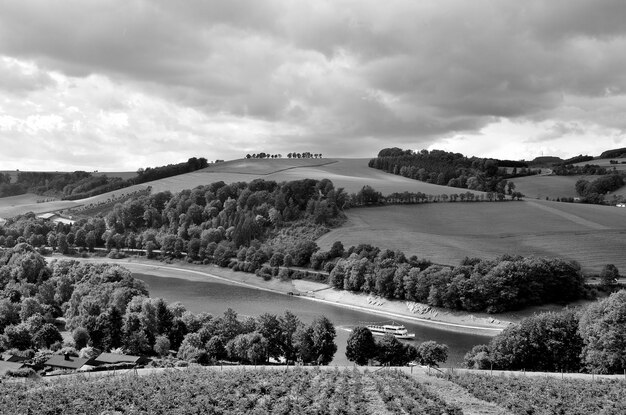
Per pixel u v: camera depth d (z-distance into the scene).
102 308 161.75
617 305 111.81
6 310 163.12
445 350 127.88
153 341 144.25
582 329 118.50
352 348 131.62
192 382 95.69
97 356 127.44
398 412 79.06
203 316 153.75
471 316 195.88
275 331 136.38
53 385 97.06
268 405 83.62
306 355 134.00
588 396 86.56
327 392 89.12
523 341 122.31
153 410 83.31
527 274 199.62
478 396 87.12
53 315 179.50
